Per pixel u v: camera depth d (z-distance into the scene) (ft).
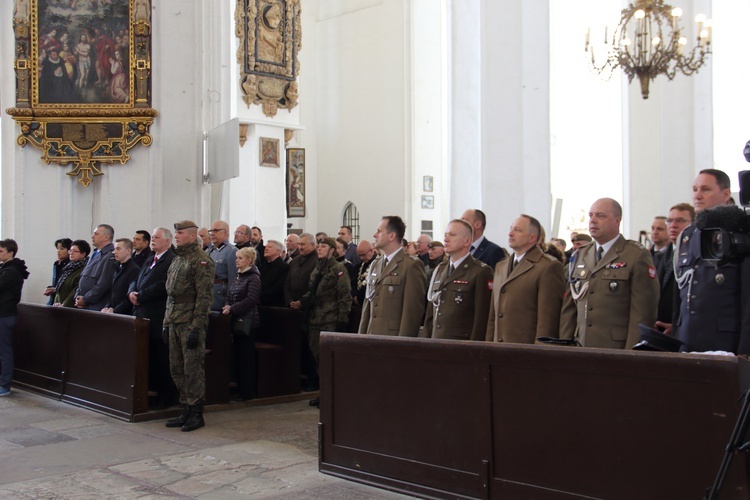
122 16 37.04
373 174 75.72
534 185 28.02
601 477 13.06
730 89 44.24
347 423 17.25
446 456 15.35
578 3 72.59
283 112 59.72
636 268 15.46
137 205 37.27
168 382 25.36
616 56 36.55
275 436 22.00
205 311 23.07
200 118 37.78
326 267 27.04
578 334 16.06
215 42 38.58
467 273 18.70
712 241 11.25
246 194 57.31
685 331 13.35
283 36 59.16
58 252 35.40
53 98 37.09
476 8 29.99
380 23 75.46
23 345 30.12
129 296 25.38
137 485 17.22
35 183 37.22
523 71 28.07
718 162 44.42
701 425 11.88
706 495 10.34
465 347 14.97
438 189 75.10
